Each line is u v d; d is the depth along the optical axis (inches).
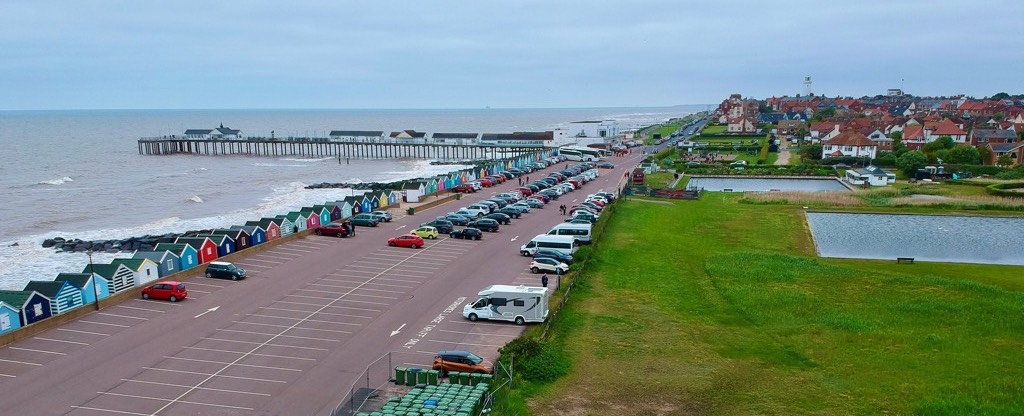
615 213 3791.8
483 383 1427.2
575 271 2415.1
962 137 7426.2
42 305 1830.7
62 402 1386.6
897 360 1685.5
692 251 2942.9
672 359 1672.0
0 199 4889.3
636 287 2306.8
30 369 1547.7
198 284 2246.6
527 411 1370.6
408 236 2842.0
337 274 2383.1
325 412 1352.1
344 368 1568.7
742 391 1499.8
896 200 4461.1
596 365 1621.6
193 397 1414.9
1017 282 2527.1
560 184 4773.6
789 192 4709.6
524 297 1872.5
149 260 2202.3
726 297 2217.0
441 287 2230.6
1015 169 5684.1
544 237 2659.9
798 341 1815.9
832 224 3863.2
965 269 2763.3
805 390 1510.8
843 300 2197.3
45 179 6102.4
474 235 2994.6
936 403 1429.6
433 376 1462.8
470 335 1787.6
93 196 5098.4
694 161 6884.8
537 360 1557.6
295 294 2140.7
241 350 1670.8
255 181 6166.3
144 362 1592.0
